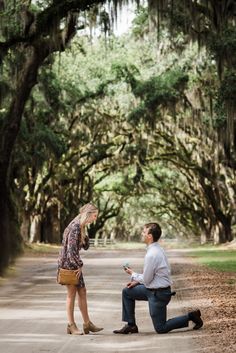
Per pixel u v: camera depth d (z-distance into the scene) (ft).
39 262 115.65
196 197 246.06
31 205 188.75
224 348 30.71
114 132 188.03
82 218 36.11
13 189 145.48
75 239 35.78
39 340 33.78
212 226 247.91
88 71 159.12
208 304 48.37
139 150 186.09
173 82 141.59
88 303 50.19
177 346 31.71
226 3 93.76
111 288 63.62
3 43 88.74
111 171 225.35
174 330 36.52
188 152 197.06
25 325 38.88
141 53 153.48
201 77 139.74
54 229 211.61
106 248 232.12
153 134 197.47
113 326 38.55
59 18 86.74
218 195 212.23
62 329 37.45
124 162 210.79
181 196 263.29
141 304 49.93
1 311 45.47
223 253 142.61
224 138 131.23
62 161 193.16
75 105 161.07
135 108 146.30
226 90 98.84
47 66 135.13
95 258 132.98
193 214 271.69
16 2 90.27
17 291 61.36
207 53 113.50
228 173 189.37
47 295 57.31
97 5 92.27
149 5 91.45
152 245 36.04
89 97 159.84
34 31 87.71
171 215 346.13
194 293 57.21
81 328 37.73
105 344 32.53
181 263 105.81
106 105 176.65
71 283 35.68
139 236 389.39
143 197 296.30
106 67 158.92
